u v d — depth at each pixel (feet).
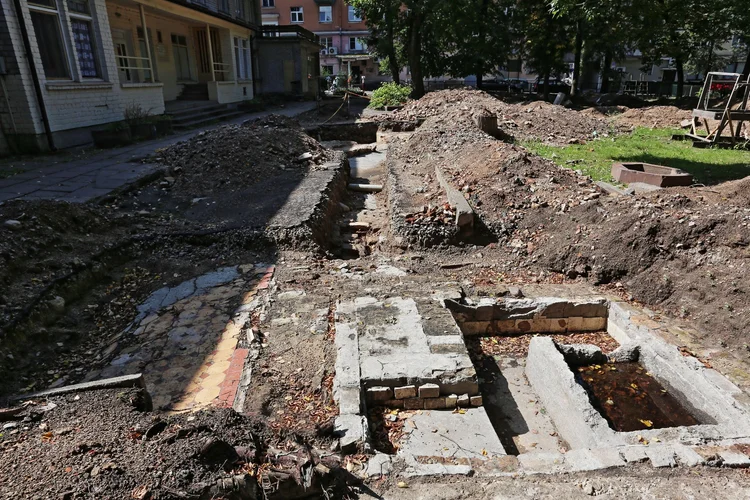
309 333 14.05
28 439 8.39
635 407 12.65
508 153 27.94
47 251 17.03
